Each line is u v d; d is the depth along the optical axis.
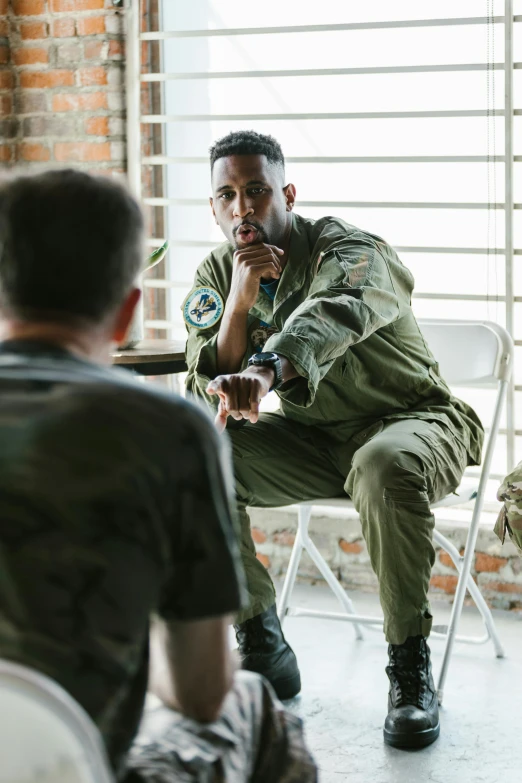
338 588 3.03
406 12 3.36
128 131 3.66
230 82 3.62
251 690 1.27
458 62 3.32
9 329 1.06
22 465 0.93
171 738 1.15
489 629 2.90
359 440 2.72
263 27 3.50
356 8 3.42
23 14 3.70
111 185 1.09
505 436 3.52
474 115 3.30
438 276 3.49
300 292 2.72
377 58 3.42
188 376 2.81
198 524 1.00
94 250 1.05
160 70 3.68
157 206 3.77
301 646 3.03
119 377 1.04
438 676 2.79
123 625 0.95
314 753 2.37
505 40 3.20
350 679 2.79
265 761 1.24
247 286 2.64
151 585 0.97
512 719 2.54
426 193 3.45
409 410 2.76
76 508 0.93
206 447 1.01
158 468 0.97
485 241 3.38
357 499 2.48
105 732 0.96
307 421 2.79
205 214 3.73
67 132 3.72
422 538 2.43
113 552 0.94
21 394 0.97
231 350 2.69
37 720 0.88
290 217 2.78
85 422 0.96
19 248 1.04
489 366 2.84
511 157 3.26
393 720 2.41
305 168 3.59
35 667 0.92
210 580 1.02
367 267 2.54
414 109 3.40
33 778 0.88
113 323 1.10
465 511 3.43
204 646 1.05
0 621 0.92
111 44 3.61
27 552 0.92
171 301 3.83
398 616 2.45
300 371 2.26
